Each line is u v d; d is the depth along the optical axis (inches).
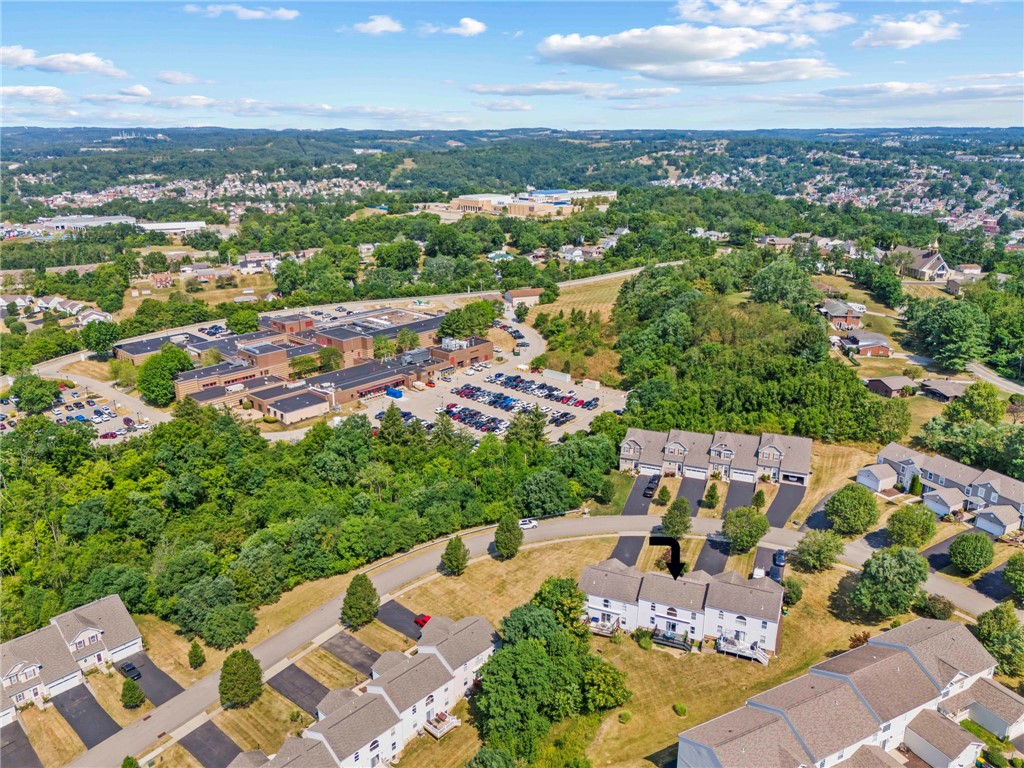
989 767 2787.9
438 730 3080.7
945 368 7017.7
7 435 5861.2
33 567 4165.8
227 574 4067.4
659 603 3580.2
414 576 4227.4
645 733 3019.2
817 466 5270.7
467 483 4921.3
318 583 4227.4
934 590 3863.2
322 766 2726.4
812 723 2714.1
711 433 5551.2
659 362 7116.1
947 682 3006.9
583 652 3358.8
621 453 5428.2
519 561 4320.9
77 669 3464.6
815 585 3956.7
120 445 5821.9
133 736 3144.7
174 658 3641.7
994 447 4943.4
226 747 3058.6
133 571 4001.0
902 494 4852.4
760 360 6540.4
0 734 3189.0
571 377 7741.1
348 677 3437.5
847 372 6181.1
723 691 3230.8
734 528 4254.4
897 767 2691.9
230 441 5620.1
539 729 3019.2
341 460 5221.5
